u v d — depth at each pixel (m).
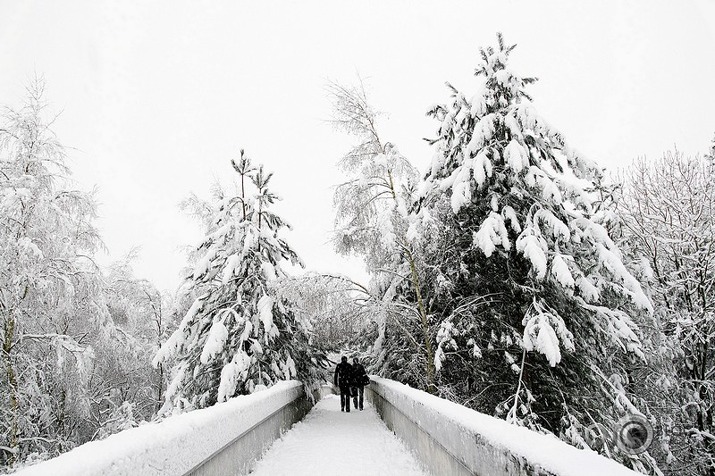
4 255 9.98
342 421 11.65
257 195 13.16
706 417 14.12
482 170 8.79
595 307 8.80
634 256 14.33
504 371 9.71
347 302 11.34
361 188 12.10
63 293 11.14
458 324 9.76
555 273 8.08
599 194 13.64
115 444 2.85
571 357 9.02
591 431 8.29
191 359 11.88
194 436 4.02
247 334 11.17
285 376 11.88
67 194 11.75
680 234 16.03
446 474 4.84
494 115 9.56
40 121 11.62
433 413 5.43
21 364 10.54
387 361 13.57
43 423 11.20
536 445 2.86
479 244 8.63
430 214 10.91
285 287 11.16
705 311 14.49
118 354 13.99
